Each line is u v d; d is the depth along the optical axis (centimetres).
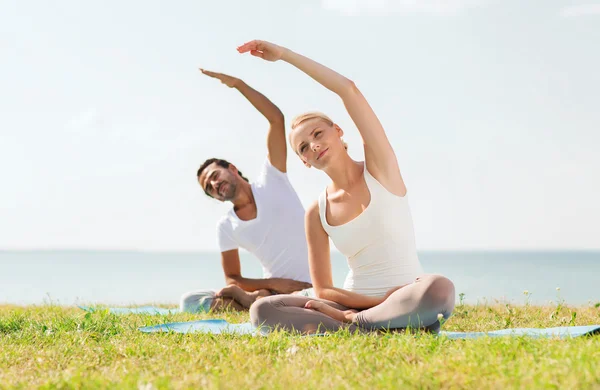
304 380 267
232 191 650
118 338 402
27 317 539
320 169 416
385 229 406
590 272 3584
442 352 308
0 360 344
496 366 269
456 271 3928
